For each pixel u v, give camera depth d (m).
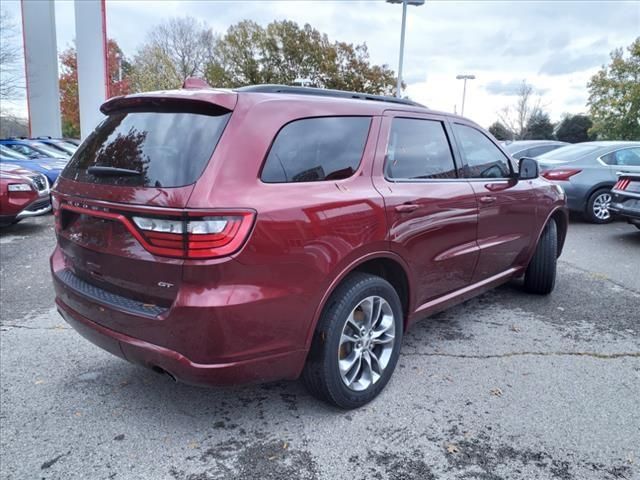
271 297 2.40
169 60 39.66
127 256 2.44
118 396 3.18
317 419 2.91
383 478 2.42
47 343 3.97
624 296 5.07
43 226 9.14
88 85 15.80
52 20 21.36
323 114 2.85
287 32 33.62
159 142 2.54
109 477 2.43
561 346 3.87
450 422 2.86
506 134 53.62
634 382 3.31
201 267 2.23
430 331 4.17
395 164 3.21
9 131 31.70
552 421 2.86
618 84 35.06
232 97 2.54
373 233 2.86
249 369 2.45
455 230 3.56
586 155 9.13
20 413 2.98
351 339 2.89
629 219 7.41
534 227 4.58
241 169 2.38
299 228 2.48
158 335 2.37
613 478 2.41
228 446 2.67
